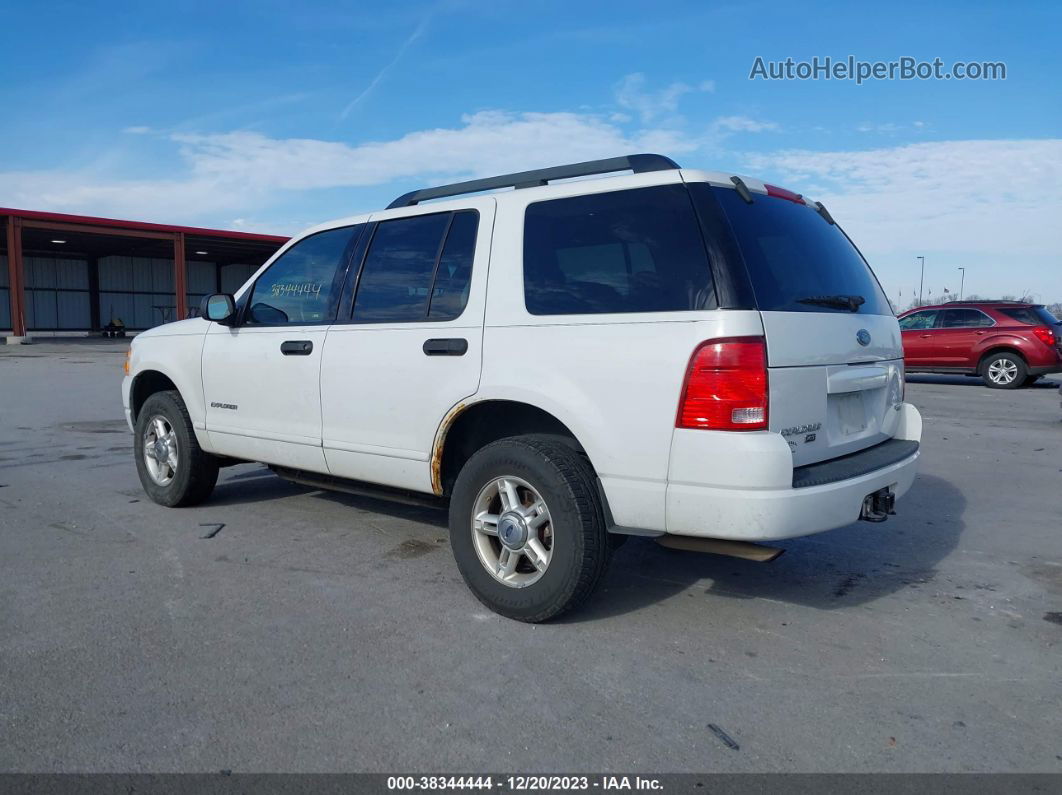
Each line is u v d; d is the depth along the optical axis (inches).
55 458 323.0
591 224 154.9
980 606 171.0
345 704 125.6
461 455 178.7
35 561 192.1
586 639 150.9
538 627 156.2
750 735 118.6
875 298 179.8
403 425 176.4
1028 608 170.2
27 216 1205.7
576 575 148.4
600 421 145.6
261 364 207.2
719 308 136.3
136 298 1777.8
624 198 152.6
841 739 118.0
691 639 151.9
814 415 147.1
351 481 203.6
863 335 163.2
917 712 126.1
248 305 218.7
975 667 142.1
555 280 156.6
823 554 206.2
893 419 179.2
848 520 145.1
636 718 122.7
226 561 193.3
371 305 187.5
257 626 154.8
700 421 135.3
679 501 138.4
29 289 1633.9
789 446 137.6
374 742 115.2
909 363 669.9
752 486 132.4
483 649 145.7
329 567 189.5
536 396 152.9
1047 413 482.6
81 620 156.8
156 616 159.2
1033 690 134.0
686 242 142.8
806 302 150.0
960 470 314.8
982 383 679.7
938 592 179.2
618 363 143.7
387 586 177.2
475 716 122.5
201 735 116.5
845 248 177.8
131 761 110.1
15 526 221.9
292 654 142.7
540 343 154.0
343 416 188.5
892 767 111.1
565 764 110.5
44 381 655.8
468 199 175.8
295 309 205.5
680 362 137.2
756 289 138.9
